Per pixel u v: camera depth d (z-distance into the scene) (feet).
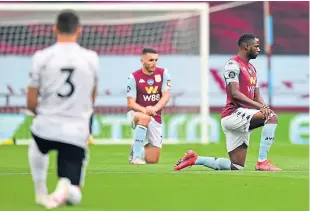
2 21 244.22
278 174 92.58
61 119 61.00
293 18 263.90
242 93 99.14
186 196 71.36
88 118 62.03
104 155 146.51
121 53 252.62
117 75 244.83
